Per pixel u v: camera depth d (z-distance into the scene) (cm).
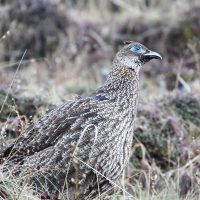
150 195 1412
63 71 2270
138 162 1556
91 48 2520
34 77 2159
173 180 1504
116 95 1295
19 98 1591
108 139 1242
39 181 1237
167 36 2516
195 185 1477
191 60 2269
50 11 2583
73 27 2594
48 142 1249
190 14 2564
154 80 2236
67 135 1237
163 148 1612
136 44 1359
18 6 2566
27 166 1244
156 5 2734
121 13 2738
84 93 2027
